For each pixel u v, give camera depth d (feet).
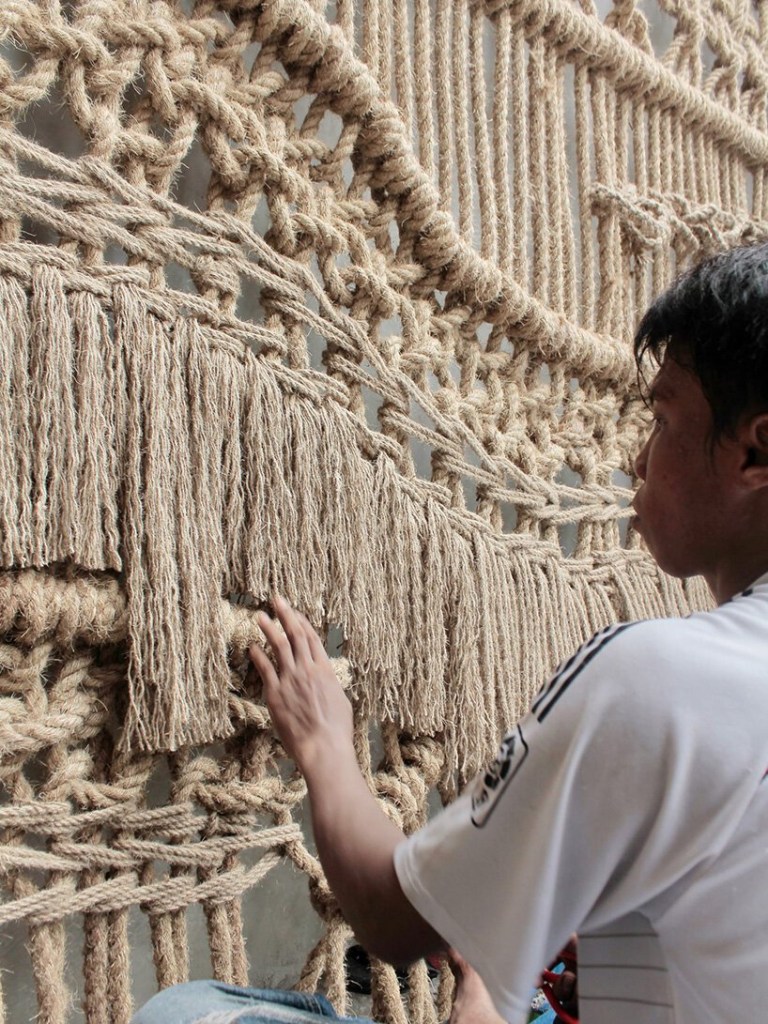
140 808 2.54
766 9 4.90
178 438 2.52
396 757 3.17
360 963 3.67
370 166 3.13
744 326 1.53
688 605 4.32
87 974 2.41
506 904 1.51
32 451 2.26
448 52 3.43
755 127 4.85
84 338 2.35
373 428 3.46
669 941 1.48
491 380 3.57
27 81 2.33
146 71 2.55
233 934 2.70
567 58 3.93
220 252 2.66
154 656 2.44
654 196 4.25
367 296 3.08
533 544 3.59
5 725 2.25
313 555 2.83
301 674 2.43
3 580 2.25
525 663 3.50
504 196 3.62
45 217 2.32
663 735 1.38
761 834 1.37
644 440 4.24
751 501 1.69
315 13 2.81
